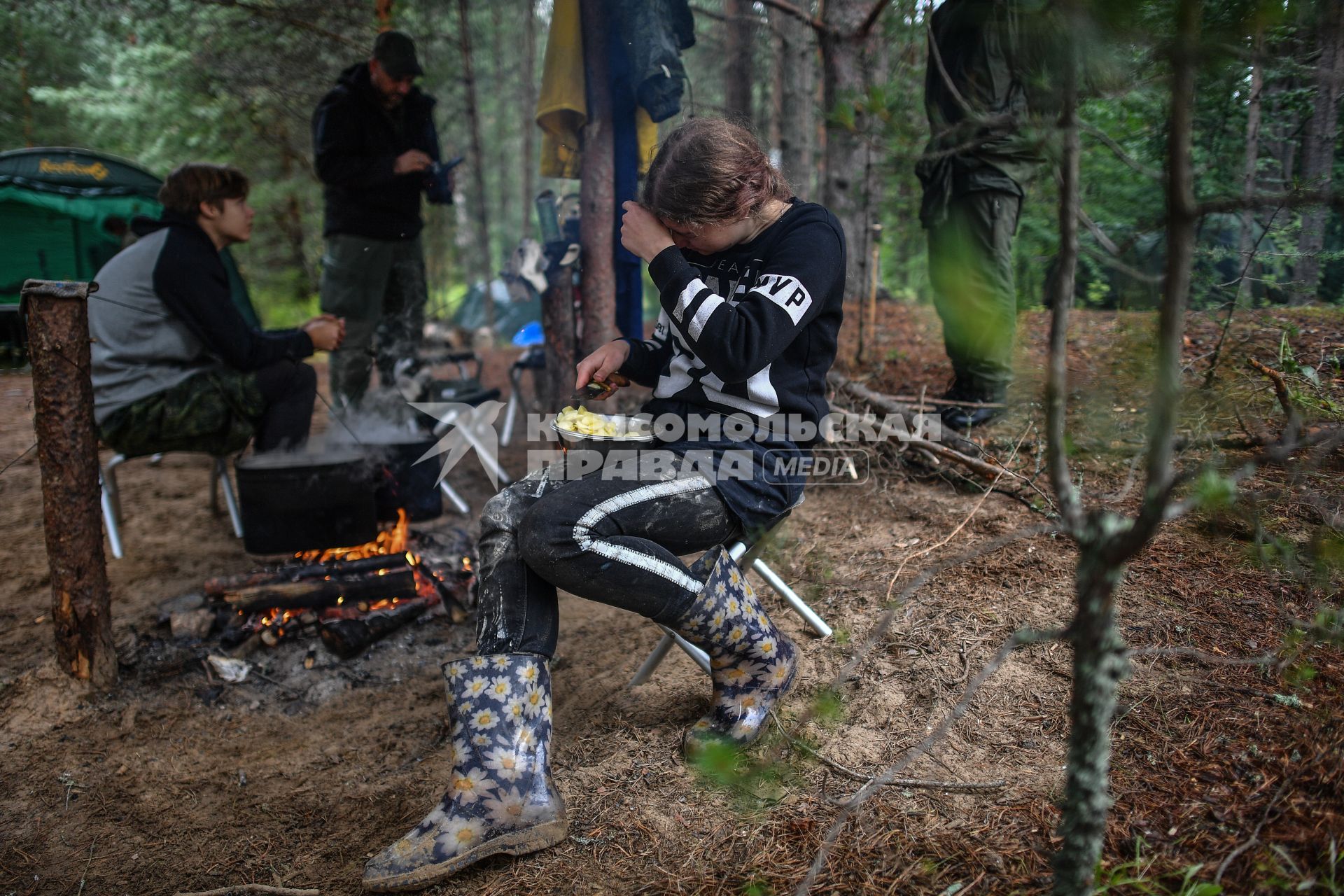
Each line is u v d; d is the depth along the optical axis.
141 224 3.27
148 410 3.15
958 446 3.38
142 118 8.45
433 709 2.59
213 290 3.20
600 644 2.80
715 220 1.86
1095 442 1.24
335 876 1.92
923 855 1.63
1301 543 2.25
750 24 6.20
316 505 3.08
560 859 1.79
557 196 4.11
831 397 4.02
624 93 3.60
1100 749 1.23
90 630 2.58
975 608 2.44
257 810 2.18
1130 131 3.07
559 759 2.13
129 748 2.44
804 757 1.94
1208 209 0.96
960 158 3.25
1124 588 2.35
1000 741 1.92
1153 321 1.25
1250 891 1.41
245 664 2.79
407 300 4.83
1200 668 2.00
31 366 2.44
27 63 9.15
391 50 4.02
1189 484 2.03
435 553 3.42
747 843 1.75
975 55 3.13
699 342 1.79
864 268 5.29
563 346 3.99
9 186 6.12
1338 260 3.75
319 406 6.13
